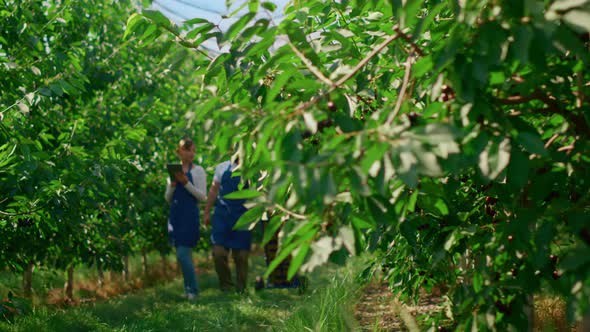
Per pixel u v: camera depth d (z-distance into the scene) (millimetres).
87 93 5246
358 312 4305
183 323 4039
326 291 4254
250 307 4547
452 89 1512
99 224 5406
